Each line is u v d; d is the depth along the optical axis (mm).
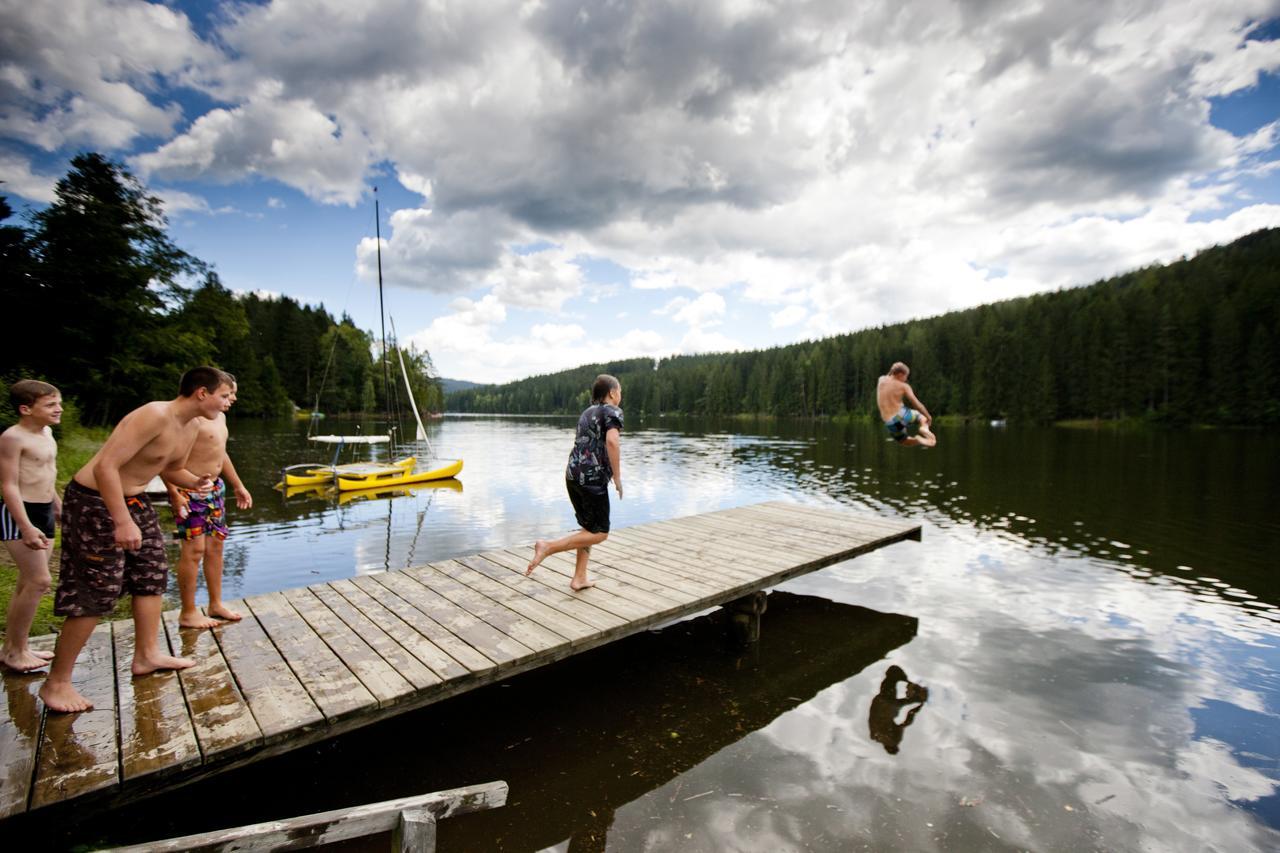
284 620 4613
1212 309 51062
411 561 9492
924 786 3715
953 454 27594
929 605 7312
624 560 6586
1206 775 3857
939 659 5719
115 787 2602
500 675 3891
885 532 8062
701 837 3234
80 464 15961
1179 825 3365
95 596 3047
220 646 4090
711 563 6492
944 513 13156
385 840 3205
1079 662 5625
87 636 3102
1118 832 3305
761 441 38688
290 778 3822
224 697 3383
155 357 29969
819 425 67375
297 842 2281
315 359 76000
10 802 2441
